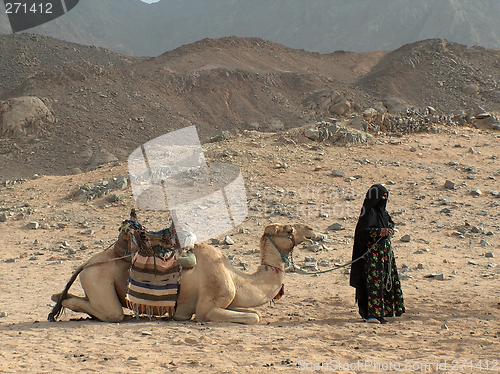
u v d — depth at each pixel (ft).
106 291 37.19
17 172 267.80
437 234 68.90
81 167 277.44
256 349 31.73
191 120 366.02
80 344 32.37
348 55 524.52
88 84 364.17
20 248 68.90
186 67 441.27
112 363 28.96
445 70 449.89
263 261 38.52
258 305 37.91
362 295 39.27
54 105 331.98
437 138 112.47
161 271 36.55
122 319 37.47
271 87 423.64
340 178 88.63
